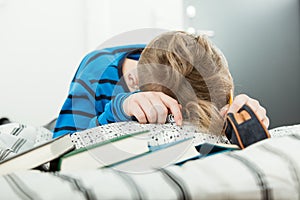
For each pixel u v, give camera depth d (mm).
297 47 2572
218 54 587
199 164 414
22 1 1971
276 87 2516
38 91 1997
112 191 351
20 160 497
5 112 1936
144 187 361
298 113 2553
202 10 2377
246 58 2451
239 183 380
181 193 361
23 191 358
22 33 1971
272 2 2525
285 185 394
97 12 2109
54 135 730
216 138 540
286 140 459
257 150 438
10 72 1948
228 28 2422
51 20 2033
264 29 2502
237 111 624
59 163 501
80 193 350
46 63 2018
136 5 2262
